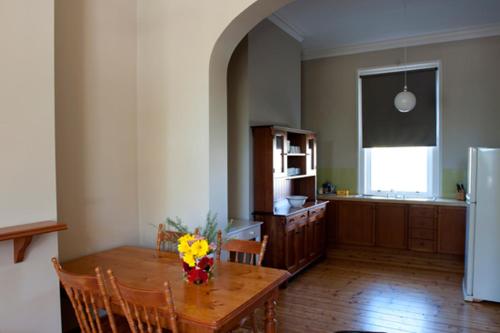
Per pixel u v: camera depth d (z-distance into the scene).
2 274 1.98
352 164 5.84
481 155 3.61
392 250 5.18
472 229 3.67
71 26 2.65
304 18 4.64
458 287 4.13
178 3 2.97
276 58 4.77
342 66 5.88
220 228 2.99
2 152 2.00
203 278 2.03
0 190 1.99
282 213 4.16
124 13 3.05
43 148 2.17
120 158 3.03
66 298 2.56
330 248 5.58
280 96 4.87
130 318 1.65
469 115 5.09
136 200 3.18
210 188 2.90
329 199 5.57
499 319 3.29
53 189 2.22
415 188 5.50
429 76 5.32
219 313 1.66
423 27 4.99
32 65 2.12
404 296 3.85
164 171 3.08
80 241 2.71
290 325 3.18
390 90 5.57
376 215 5.26
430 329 3.10
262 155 4.20
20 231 1.91
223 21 2.77
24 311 2.07
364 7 4.30
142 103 3.16
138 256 2.65
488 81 4.98
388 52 5.55
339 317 3.33
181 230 2.49
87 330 1.88
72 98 2.65
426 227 4.96
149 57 3.12
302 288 4.08
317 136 6.09
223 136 3.03
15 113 2.05
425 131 5.35
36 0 2.14
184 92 2.96
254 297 1.85
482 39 5.00
